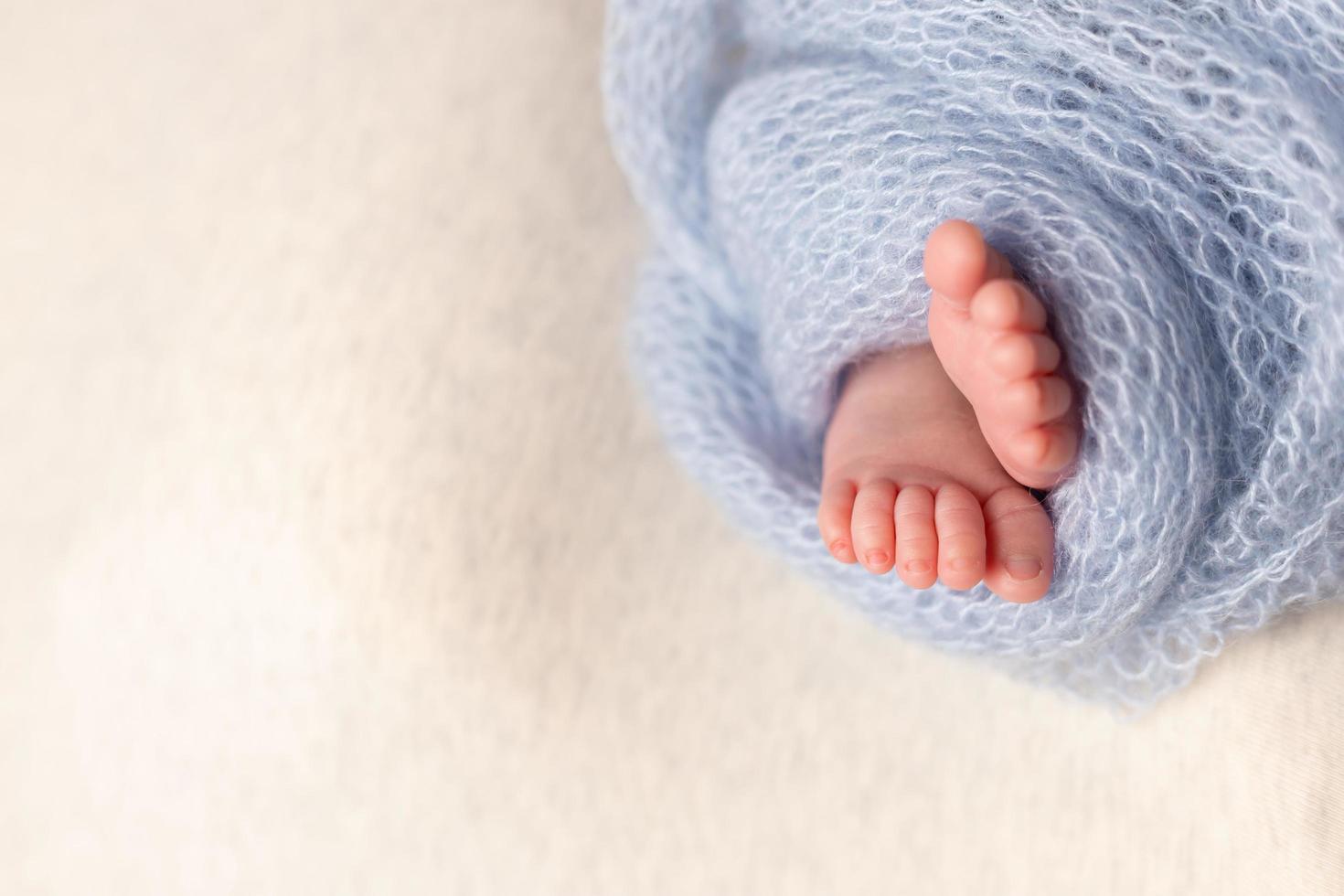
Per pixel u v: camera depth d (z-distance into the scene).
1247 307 0.36
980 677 0.41
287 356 0.44
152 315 0.46
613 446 0.44
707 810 0.41
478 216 0.45
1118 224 0.36
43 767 0.43
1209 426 0.36
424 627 0.42
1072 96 0.36
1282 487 0.36
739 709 0.42
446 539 0.42
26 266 0.47
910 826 0.41
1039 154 0.36
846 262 0.37
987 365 0.34
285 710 0.42
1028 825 0.40
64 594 0.44
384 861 0.41
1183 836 0.38
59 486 0.45
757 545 0.42
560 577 0.42
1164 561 0.36
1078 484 0.36
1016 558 0.36
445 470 0.42
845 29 0.39
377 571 0.42
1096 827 0.39
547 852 0.41
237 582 0.42
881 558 0.36
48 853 0.43
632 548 0.43
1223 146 0.35
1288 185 0.35
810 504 0.40
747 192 0.39
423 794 0.41
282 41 0.48
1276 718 0.37
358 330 0.44
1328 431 0.35
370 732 0.42
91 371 0.46
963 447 0.37
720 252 0.43
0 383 0.46
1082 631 0.37
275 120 0.47
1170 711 0.39
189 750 0.42
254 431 0.43
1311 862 0.37
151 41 0.49
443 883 0.41
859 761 0.41
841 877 0.40
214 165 0.47
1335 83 0.36
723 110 0.41
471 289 0.44
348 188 0.45
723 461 0.41
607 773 0.41
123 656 0.43
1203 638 0.38
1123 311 0.35
